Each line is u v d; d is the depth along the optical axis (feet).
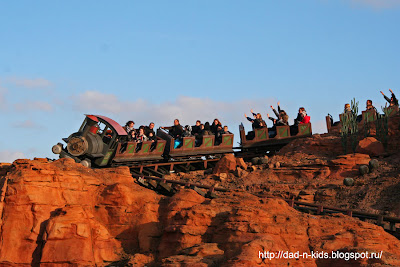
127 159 144.56
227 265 84.07
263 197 112.16
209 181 142.10
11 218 104.37
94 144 137.18
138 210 110.32
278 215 97.04
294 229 94.63
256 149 162.71
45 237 101.86
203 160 155.94
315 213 110.63
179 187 120.26
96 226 106.93
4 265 102.27
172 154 151.64
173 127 157.79
